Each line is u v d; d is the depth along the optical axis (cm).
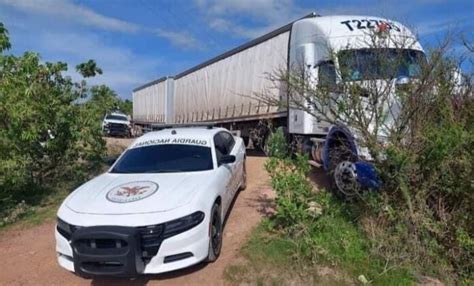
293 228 484
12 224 645
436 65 473
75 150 933
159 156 563
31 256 512
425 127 466
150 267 394
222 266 450
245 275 429
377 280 414
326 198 511
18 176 740
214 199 464
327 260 441
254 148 1338
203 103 1712
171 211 407
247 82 1272
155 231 395
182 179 489
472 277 439
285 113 1006
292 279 419
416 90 473
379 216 486
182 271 443
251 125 1291
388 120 488
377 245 458
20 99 734
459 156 451
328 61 635
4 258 510
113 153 1414
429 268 442
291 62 914
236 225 564
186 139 599
